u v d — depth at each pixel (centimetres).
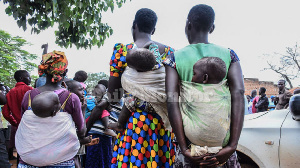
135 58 228
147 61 228
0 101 455
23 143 228
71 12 546
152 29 272
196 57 204
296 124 361
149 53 230
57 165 235
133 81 239
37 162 228
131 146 247
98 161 417
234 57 210
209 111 188
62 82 268
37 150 225
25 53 1697
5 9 504
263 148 373
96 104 413
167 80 208
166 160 254
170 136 260
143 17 265
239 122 194
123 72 251
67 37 577
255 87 2469
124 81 243
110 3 573
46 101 221
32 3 496
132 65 233
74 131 244
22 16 488
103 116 414
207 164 191
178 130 197
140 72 238
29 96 243
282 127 367
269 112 406
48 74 250
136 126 247
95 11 560
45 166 233
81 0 507
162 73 243
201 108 190
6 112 470
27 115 228
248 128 393
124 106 254
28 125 227
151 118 248
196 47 209
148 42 259
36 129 226
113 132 421
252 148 379
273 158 366
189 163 211
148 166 244
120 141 260
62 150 232
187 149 197
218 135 189
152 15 268
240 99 198
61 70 249
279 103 784
